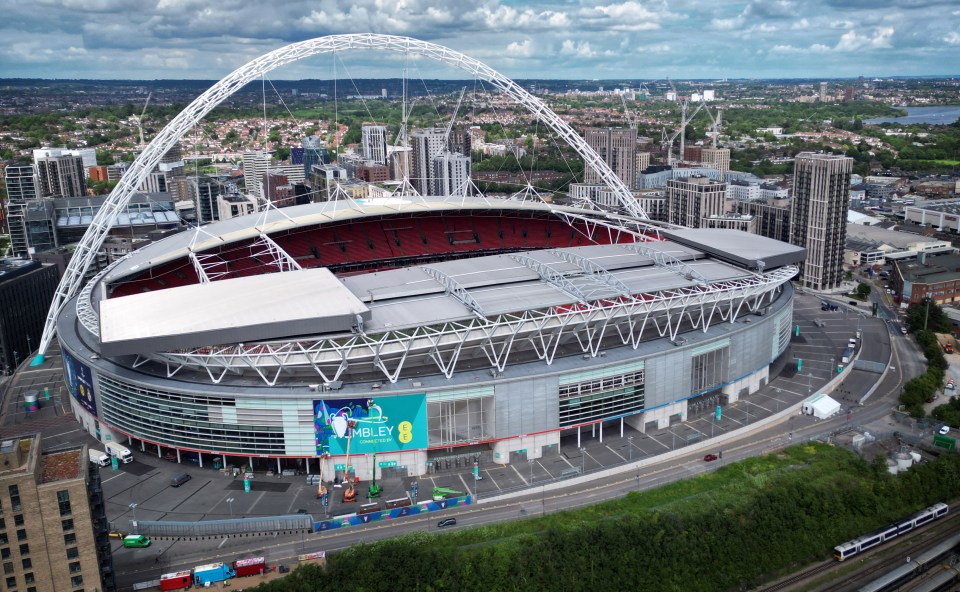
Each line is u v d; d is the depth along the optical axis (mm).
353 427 163000
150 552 142750
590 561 133875
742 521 144500
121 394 173250
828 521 149625
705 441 180875
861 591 134750
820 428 191375
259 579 134000
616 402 181125
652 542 137875
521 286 197250
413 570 129375
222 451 167375
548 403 173000
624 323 192875
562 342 190125
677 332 197500
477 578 130125
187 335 158875
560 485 163000
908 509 157375
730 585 135875
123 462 174125
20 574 111875
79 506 113438
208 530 147625
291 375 171875
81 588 116188
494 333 171875
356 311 168250
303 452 164625
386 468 167500
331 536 146500
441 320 171750
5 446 113562
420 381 167875
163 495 160625
